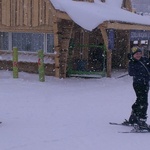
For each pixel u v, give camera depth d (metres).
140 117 7.73
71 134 7.29
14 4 18.25
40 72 15.55
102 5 21.45
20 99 11.23
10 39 18.89
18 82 14.88
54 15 16.53
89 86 14.71
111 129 7.77
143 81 7.74
